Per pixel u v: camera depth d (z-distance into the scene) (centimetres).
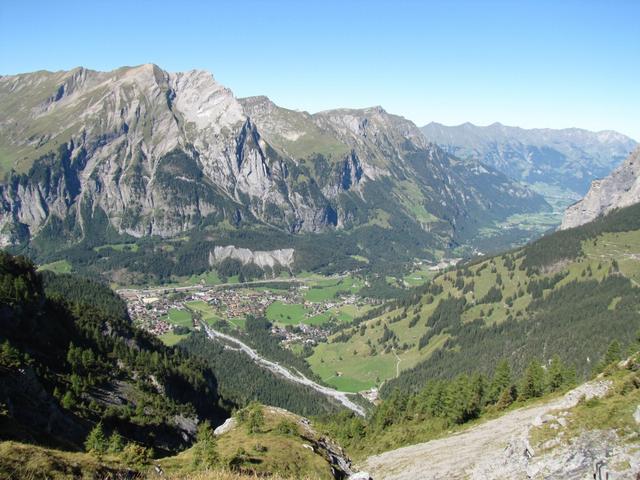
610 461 4538
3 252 14750
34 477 3603
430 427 11562
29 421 7756
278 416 10088
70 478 3784
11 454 3734
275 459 7369
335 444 10194
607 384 5731
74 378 11888
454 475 6519
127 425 11575
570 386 10969
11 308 12575
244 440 8100
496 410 11106
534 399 10881
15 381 8162
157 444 11912
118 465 4369
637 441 4609
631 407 5006
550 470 4891
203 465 5691
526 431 5588
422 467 7775
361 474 4481
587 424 5072
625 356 12300
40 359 12150
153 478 4103
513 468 5378
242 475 3834
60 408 9775
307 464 7669
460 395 11656
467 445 8388
